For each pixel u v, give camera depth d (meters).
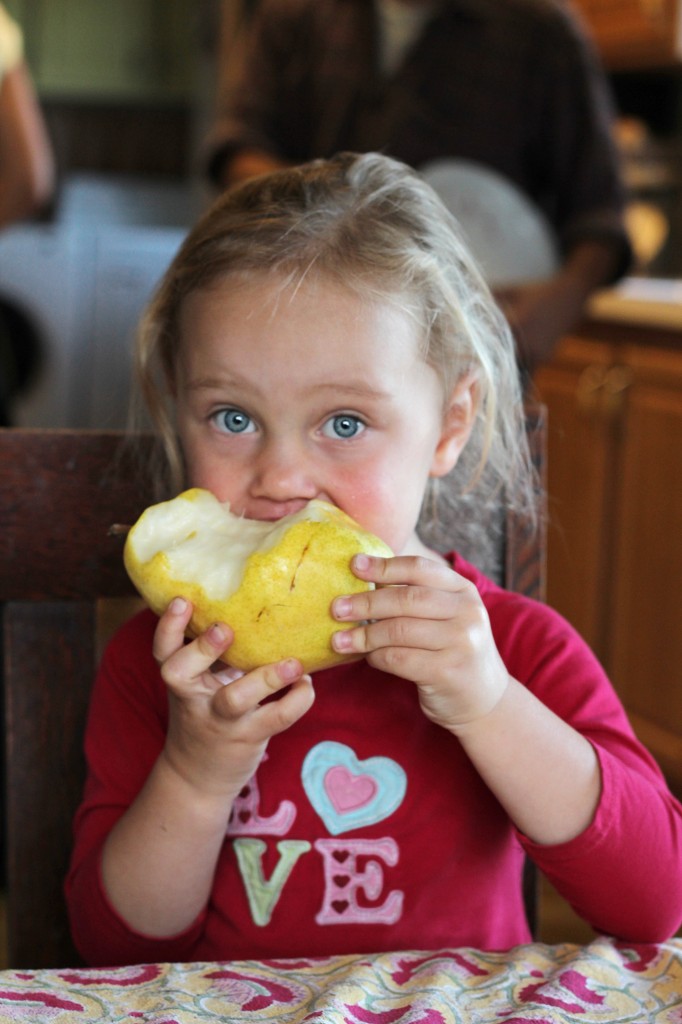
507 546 1.04
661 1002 0.65
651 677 2.73
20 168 2.74
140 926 0.88
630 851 0.84
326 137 2.18
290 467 0.82
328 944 0.93
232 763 0.78
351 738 0.95
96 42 6.36
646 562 2.74
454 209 2.07
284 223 0.87
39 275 3.21
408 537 0.87
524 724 0.82
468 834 0.94
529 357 2.07
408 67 2.10
